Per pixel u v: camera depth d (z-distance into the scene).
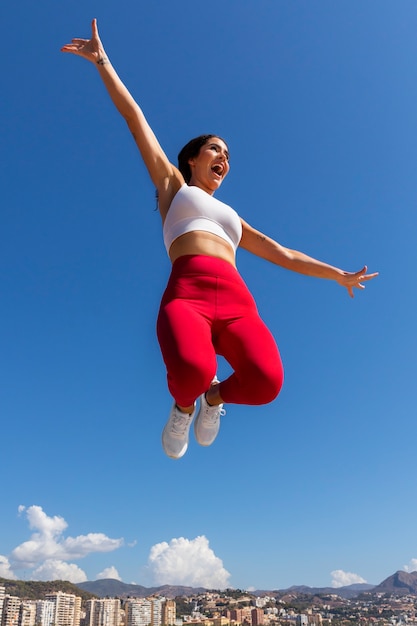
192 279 3.33
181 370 2.89
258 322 3.33
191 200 3.65
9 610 154.00
